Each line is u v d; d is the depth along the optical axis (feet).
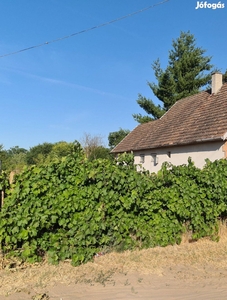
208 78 91.45
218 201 21.90
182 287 14.37
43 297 12.72
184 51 93.97
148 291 13.80
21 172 16.53
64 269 15.81
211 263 17.54
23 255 15.85
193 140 40.88
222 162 23.00
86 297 12.99
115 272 15.75
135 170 19.27
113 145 139.85
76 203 16.94
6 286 13.57
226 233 22.57
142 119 94.07
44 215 15.96
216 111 44.57
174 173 20.66
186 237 20.93
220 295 13.65
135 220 18.83
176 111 61.82
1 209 15.87
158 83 93.71
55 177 16.85
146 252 18.56
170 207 19.65
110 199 17.83
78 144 18.95
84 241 16.92
